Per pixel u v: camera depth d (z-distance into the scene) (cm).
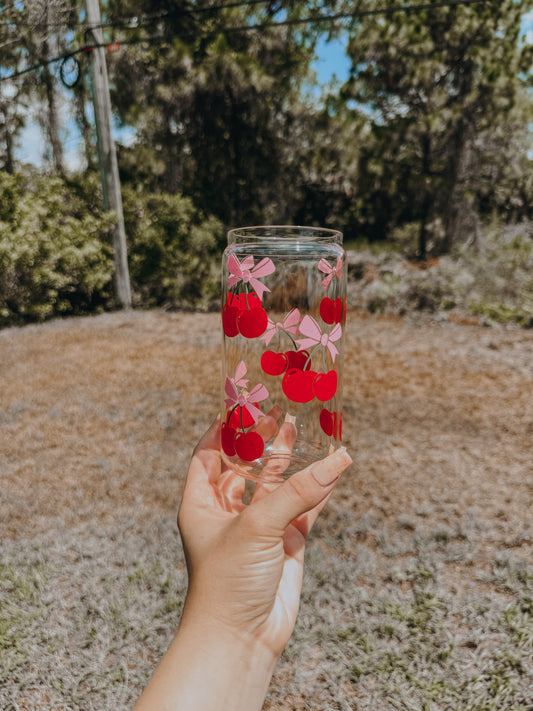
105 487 370
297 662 230
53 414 496
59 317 981
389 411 501
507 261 953
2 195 947
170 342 774
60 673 227
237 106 1184
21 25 1181
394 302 936
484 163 1125
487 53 1034
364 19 1079
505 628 246
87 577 282
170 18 1144
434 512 334
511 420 478
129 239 1071
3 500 355
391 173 1099
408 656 234
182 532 116
